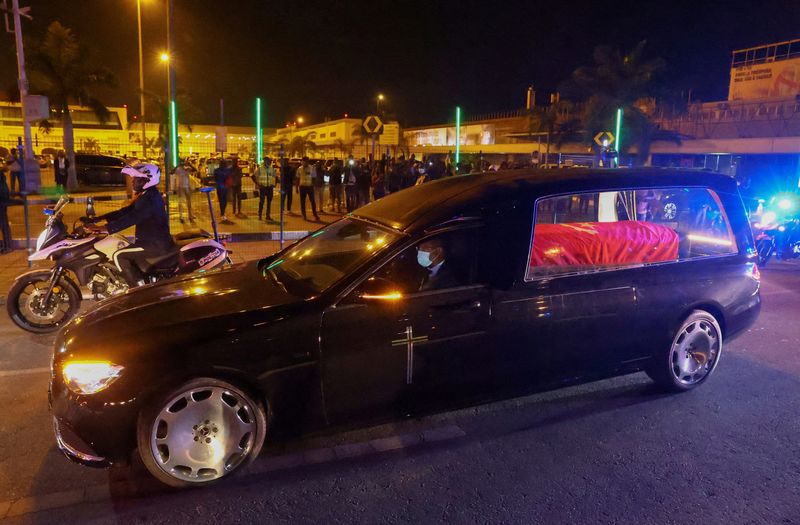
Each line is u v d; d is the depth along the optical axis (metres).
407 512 3.16
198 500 3.24
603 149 18.52
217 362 3.25
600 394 4.71
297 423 3.52
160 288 4.00
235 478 3.45
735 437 4.01
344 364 3.51
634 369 4.48
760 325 6.61
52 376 3.36
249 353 3.31
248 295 3.67
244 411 3.37
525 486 3.41
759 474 3.56
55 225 5.94
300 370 3.42
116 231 5.49
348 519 3.09
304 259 4.22
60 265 5.71
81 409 3.14
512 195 3.98
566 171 4.43
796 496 3.33
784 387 4.87
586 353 4.20
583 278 4.10
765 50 39.53
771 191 24.97
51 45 25.47
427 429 4.10
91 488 3.35
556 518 3.12
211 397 3.29
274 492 3.33
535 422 4.22
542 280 3.97
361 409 3.63
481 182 4.14
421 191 4.30
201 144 37.47
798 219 10.80
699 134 30.98
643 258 4.36
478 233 3.83
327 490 3.35
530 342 3.96
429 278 3.71
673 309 4.45
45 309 5.88
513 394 4.08
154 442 3.20
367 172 17.22
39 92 25.53
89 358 3.19
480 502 3.25
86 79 26.22
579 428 4.13
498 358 3.89
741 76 41.22
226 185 14.90
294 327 3.40
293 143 57.88
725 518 3.12
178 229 13.15
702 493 3.36
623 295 4.23
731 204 4.80
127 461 3.27
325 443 3.88
